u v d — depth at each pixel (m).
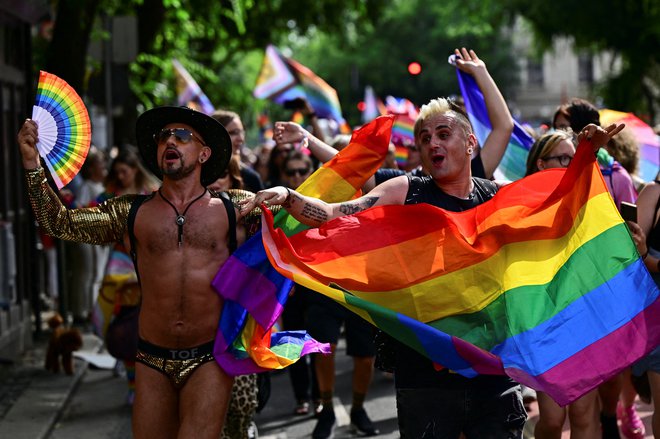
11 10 24.94
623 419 16.89
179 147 11.20
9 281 23.44
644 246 12.66
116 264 20.02
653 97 73.31
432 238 11.17
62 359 22.77
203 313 11.28
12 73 25.95
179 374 11.28
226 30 61.59
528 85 170.38
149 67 45.69
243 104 69.62
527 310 11.20
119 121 42.75
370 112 53.47
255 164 35.00
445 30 134.50
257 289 11.37
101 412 19.89
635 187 16.72
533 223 11.23
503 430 11.05
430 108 11.36
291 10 66.56
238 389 13.44
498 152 14.41
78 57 29.25
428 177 11.56
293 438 17.94
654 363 12.95
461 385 10.95
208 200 11.42
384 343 11.44
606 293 11.29
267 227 10.87
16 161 25.95
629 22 68.69
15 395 20.66
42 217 11.15
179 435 11.17
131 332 19.19
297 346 11.82
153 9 39.94
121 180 22.86
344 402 20.70
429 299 11.16
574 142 15.05
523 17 76.12
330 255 11.10
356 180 11.86
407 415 11.13
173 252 11.27
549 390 11.03
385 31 138.75
